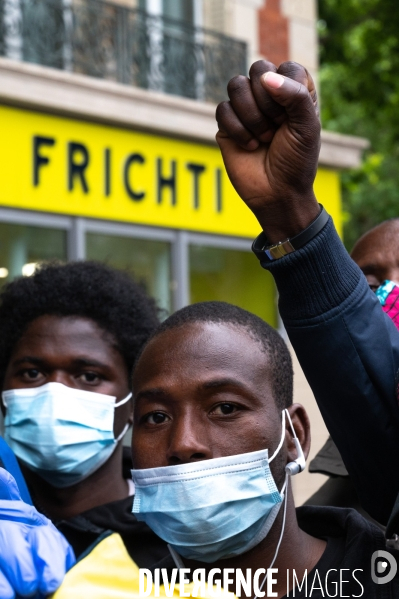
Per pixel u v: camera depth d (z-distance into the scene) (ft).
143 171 29.25
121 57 29.71
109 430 9.62
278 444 6.65
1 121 26.00
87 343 9.75
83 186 27.71
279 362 6.80
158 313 11.02
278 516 6.62
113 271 10.68
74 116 27.61
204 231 30.76
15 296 10.11
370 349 6.44
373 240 9.13
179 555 6.93
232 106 6.26
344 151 34.65
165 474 6.44
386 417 6.50
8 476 6.20
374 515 6.88
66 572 5.86
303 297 6.40
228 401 6.48
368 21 48.49
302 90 5.95
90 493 9.73
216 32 32.22
